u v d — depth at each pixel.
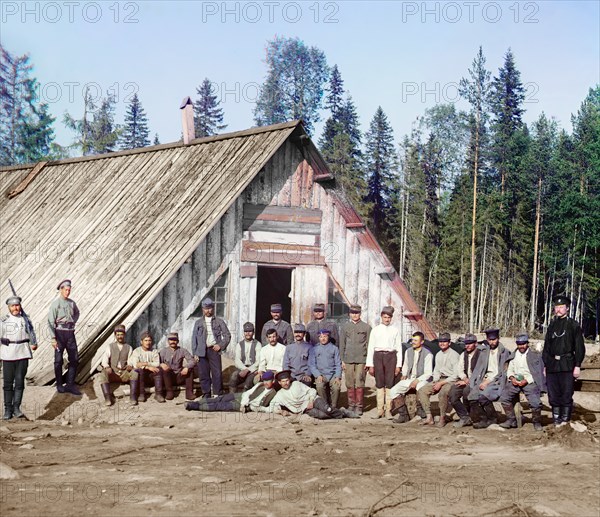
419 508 7.64
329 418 14.73
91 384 15.98
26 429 12.96
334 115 80.62
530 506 7.72
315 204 20.38
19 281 21.48
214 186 19.58
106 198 22.78
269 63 83.88
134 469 9.38
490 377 13.66
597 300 71.31
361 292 20.78
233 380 16.34
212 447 11.29
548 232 73.88
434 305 70.06
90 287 18.94
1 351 13.91
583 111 79.06
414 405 14.69
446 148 74.81
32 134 67.62
